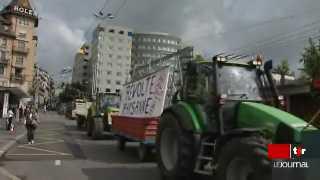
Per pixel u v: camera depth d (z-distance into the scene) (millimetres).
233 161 8953
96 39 69125
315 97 9172
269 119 9328
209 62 11336
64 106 100750
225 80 11016
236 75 11125
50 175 13680
